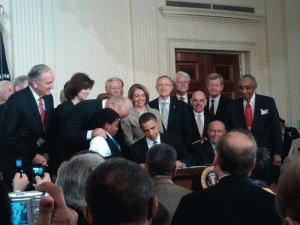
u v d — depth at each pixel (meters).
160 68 7.40
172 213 2.46
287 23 8.41
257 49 8.27
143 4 7.26
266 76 8.31
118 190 1.19
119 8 7.12
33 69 4.39
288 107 8.36
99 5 6.96
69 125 4.25
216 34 7.91
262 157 2.64
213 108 5.94
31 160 4.34
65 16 6.69
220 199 1.93
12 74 6.28
